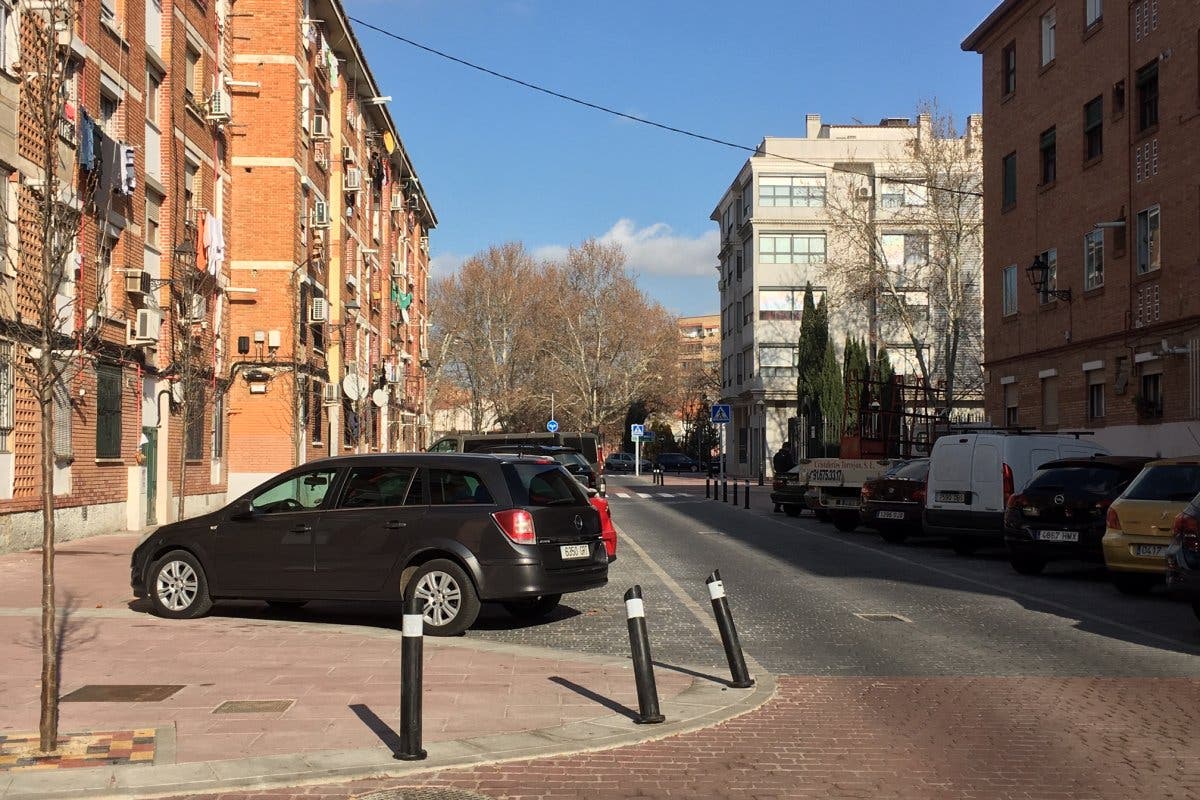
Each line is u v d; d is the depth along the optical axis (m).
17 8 16.81
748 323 65.88
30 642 9.77
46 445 6.37
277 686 7.98
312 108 35.06
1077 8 29.81
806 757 6.27
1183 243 24.70
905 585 14.55
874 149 63.72
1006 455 17.94
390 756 6.14
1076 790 5.67
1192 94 24.41
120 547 19.20
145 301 22.81
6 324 15.30
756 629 11.01
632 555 18.58
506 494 10.73
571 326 74.56
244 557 11.23
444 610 10.57
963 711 7.42
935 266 53.53
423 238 71.69
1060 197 30.80
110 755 6.13
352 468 11.29
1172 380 25.09
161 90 24.34
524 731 6.75
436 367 77.38
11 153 16.84
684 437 109.25
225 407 30.55
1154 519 12.91
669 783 5.76
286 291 31.64
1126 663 9.18
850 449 27.56
